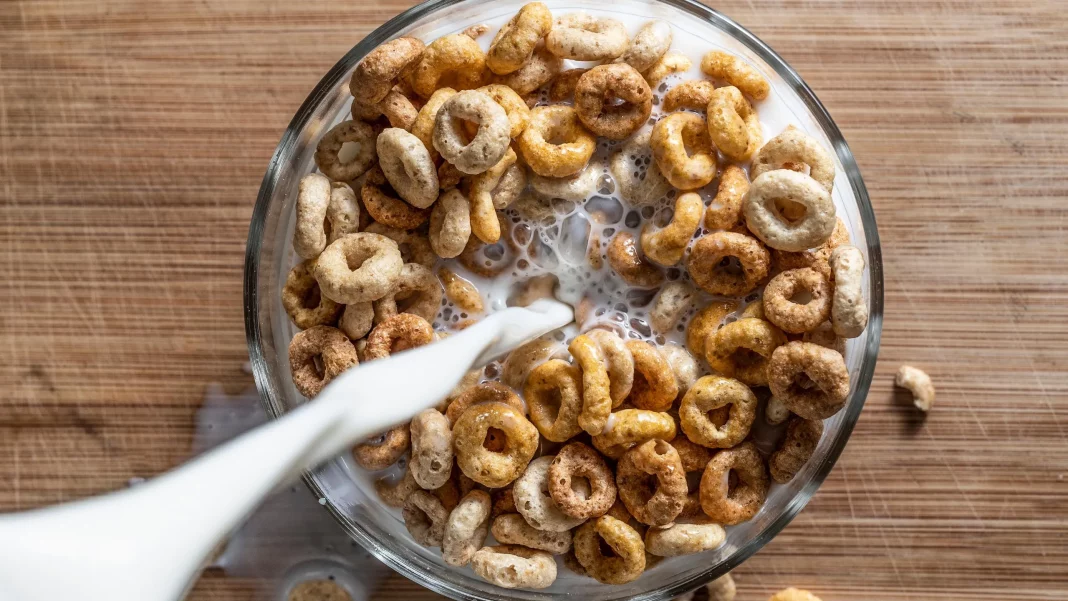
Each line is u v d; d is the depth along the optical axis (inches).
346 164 12.3
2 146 13.8
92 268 13.7
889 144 13.7
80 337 13.7
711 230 12.2
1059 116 13.7
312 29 13.7
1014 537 13.6
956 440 13.7
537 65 12.3
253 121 13.7
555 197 12.4
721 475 12.0
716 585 13.4
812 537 13.6
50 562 9.7
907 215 13.7
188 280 13.7
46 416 13.7
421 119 12.1
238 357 13.7
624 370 11.9
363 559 13.6
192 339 13.7
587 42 12.1
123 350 13.7
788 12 13.7
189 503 10.4
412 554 12.7
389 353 12.0
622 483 12.1
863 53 13.7
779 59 12.7
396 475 12.5
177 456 13.6
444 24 12.8
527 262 12.6
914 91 13.7
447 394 12.0
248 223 13.7
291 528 13.6
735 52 12.8
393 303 12.2
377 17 13.7
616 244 12.4
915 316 13.7
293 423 11.0
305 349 12.2
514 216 12.5
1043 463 13.6
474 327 12.0
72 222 13.8
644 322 12.6
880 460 13.7
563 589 12.6
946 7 13.7
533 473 12.1
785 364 11.8
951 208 13.7
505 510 12.3
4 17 13.8
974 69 13.7
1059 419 13.6
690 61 12.6
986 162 13.7
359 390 11.4
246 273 12.6
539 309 12.6
